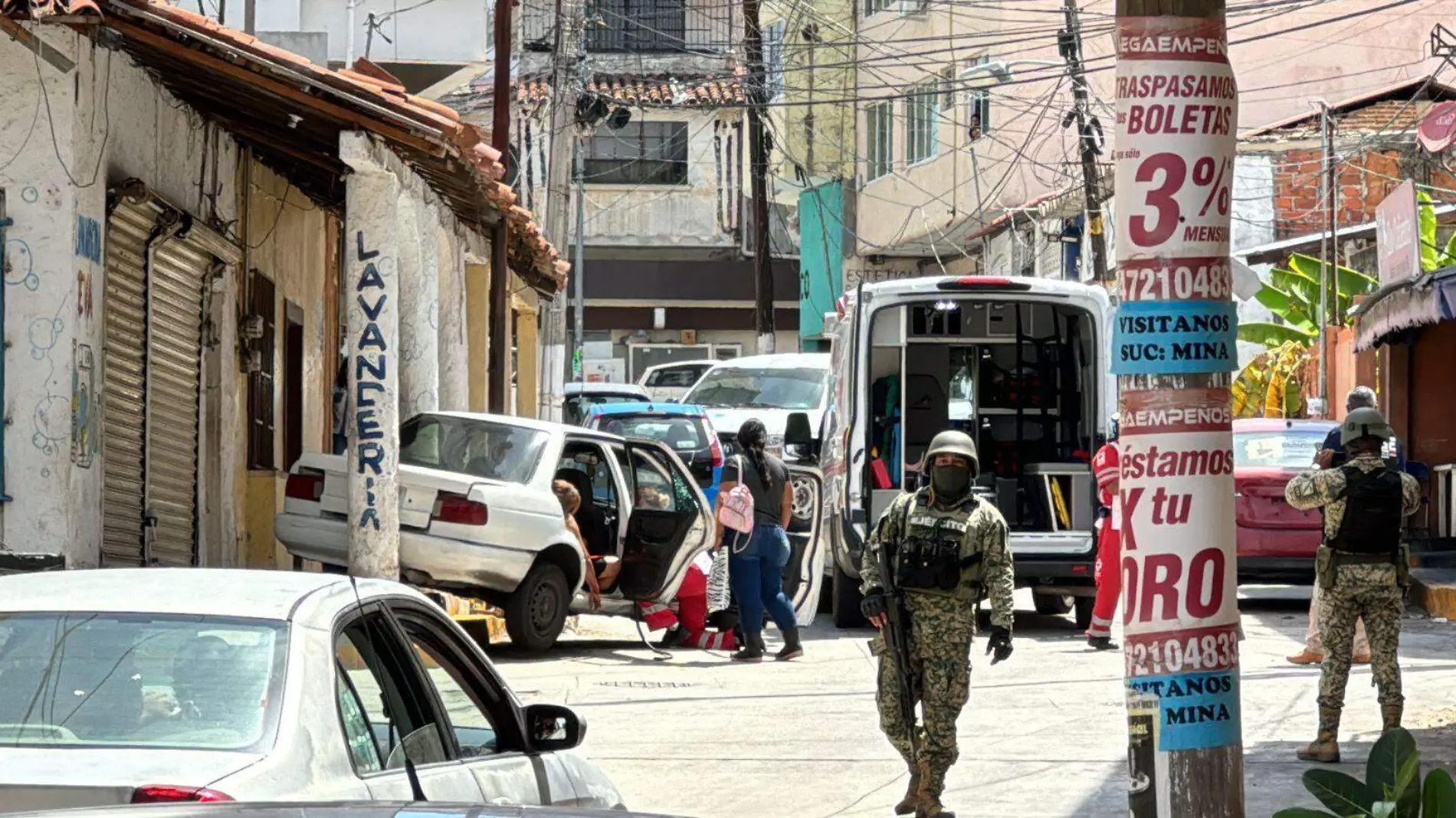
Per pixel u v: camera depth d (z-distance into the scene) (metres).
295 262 41.56
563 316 53.28
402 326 36.75
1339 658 21.06
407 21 48.75
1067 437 37.50
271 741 9.48
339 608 10.80
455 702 14.02
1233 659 12.52
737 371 58.88
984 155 81.62
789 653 32.53
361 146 28.53
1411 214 42.72
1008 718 24.89
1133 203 12.50
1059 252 77.81
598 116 78.75
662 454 34.91
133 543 29.42
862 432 35.69
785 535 32.75
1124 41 12.52
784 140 95.81
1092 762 21.67
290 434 42.44
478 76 50.88
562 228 53.28
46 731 9.55
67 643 10.09
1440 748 21.45
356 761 10.05
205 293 33.59
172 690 9.77
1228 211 12.59
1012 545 35.28
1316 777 10.94
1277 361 63.28
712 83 96.31
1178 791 12.37
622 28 97.94
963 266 92.31
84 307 25.91
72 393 25.39
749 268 98.00
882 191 91.06
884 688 18.70
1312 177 70.06
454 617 33.28
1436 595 36.97
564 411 62.75
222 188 34.09
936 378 37.53
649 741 23.62
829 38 94.25
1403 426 48.56
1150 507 12.48
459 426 33.50
